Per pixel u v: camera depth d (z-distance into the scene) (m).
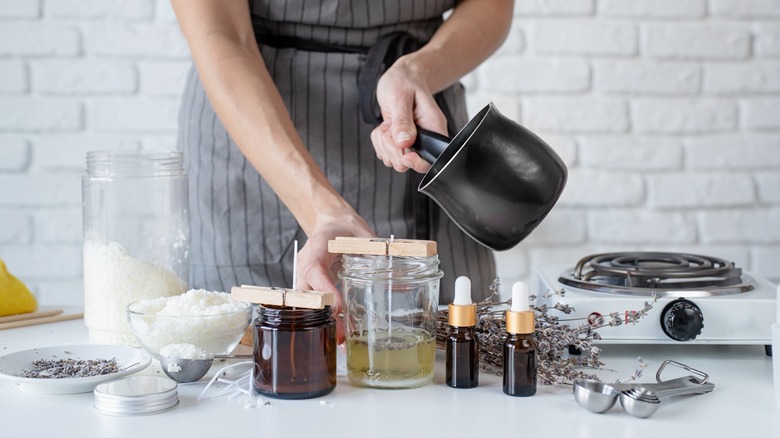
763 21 2.32
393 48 1.47
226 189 1.51
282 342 0.93
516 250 2.33
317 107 1.48
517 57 2.29
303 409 0.91
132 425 0.86
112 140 2.25
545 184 0.90
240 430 0.84
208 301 1.06
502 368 1.06
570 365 1.01
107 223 1.19
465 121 1.59
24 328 1.32
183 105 1.59
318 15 1.44
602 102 2.31
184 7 1.31
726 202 2.35
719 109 2.33
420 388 0.98
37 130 2.24
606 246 2.34
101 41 2.22
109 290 1.17
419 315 0.97
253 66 1.28
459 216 0.91
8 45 2.21
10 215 2.25
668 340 1.10
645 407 0.87
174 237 1.22
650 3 2.30
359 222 1.11
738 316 1.09
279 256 1.52
